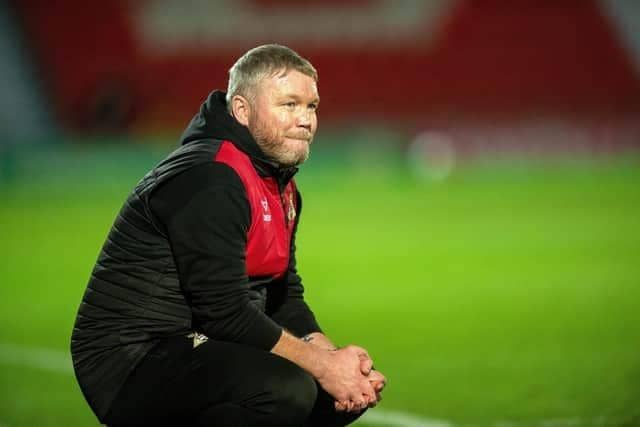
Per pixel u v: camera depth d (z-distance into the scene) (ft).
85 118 324.80
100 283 40.09
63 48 360.48
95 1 366.63
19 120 339.16
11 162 256.93
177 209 37.73
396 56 383.24
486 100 385.50
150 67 365.61
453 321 94.73
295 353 38.83
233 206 37.68
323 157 291.79
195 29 372.17
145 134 316.60
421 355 78.59
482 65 388.16
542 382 66.95
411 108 379.35
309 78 39.86
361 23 383.24
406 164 304.91
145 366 39.32
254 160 39.45
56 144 264.11
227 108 40.34
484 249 154.61
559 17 396.57
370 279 126.00
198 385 38.27
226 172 38.04
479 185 284.82
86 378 40.09
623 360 73.41
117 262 39.75
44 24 362.12
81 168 262.26
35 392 66.95
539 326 90.27
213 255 37.35
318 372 38.88
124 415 39.32
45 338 88.84
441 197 251.39
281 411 38.06
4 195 251.19
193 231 37.42
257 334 38.42
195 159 38.37
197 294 37.93
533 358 75.77
